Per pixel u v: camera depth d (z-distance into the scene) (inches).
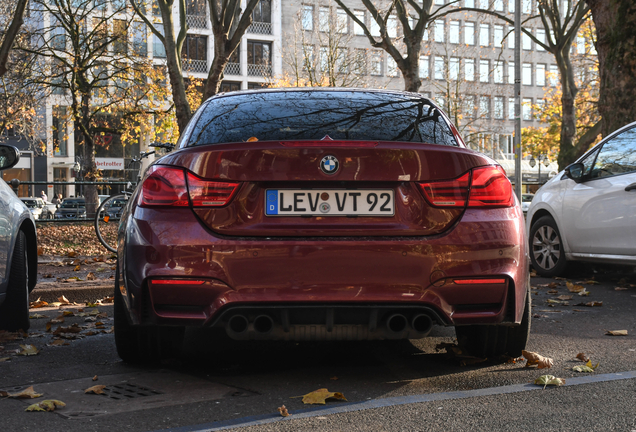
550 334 181.5
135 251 124.0
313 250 119.5
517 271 126.3
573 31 994.7
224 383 132.5
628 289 276.2
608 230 270.2
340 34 1594.5
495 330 144.2
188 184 123.0
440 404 115.6
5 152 190.7
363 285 120.1
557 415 108.6
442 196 123.6
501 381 131.6
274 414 111.0
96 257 418.0
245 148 122.4
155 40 1867.6
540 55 2647.6
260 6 2087.8
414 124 145.4
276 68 2103.8
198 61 1978.3
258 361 151.8
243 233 120.9
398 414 110.2
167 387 129.6
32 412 114.1
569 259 300.5
